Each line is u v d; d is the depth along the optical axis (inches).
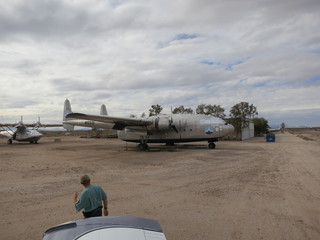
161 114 1074.1
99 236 118.3
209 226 246.2
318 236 222.1
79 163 668.7
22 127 1413.6
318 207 299.6
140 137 1065.5
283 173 506.6
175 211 290.5
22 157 802.2
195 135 1009.5
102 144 1378.0
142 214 281.1
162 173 520.1
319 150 961.5
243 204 313.4
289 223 251.8
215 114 1839.3
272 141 1501.0
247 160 695.1
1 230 242.4
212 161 681.6
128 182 440.5
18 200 337.7
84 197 189.0
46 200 337.4
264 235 224.5
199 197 346.0
